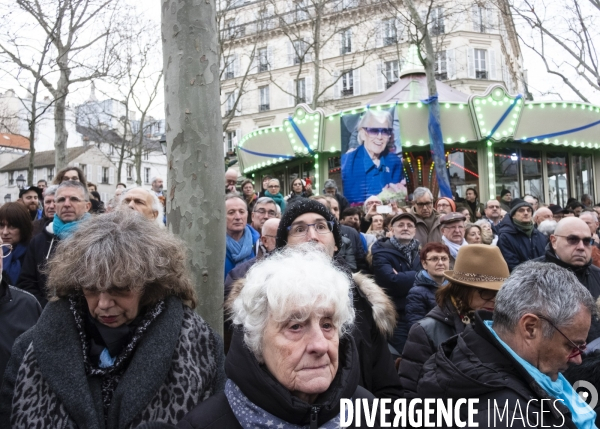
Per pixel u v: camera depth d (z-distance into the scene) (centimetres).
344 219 690
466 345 208
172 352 206
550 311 197
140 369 198
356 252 567
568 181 1639
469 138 1431
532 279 206
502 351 196
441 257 414
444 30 2820
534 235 646
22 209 470
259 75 3812
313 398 176
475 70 3117
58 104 1634
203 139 330
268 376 169
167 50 335
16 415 193
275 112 3791
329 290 173
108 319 204
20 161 5216
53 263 213
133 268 199
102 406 196
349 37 2892
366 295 269
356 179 1394
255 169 1758
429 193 653
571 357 200
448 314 296
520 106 1408
